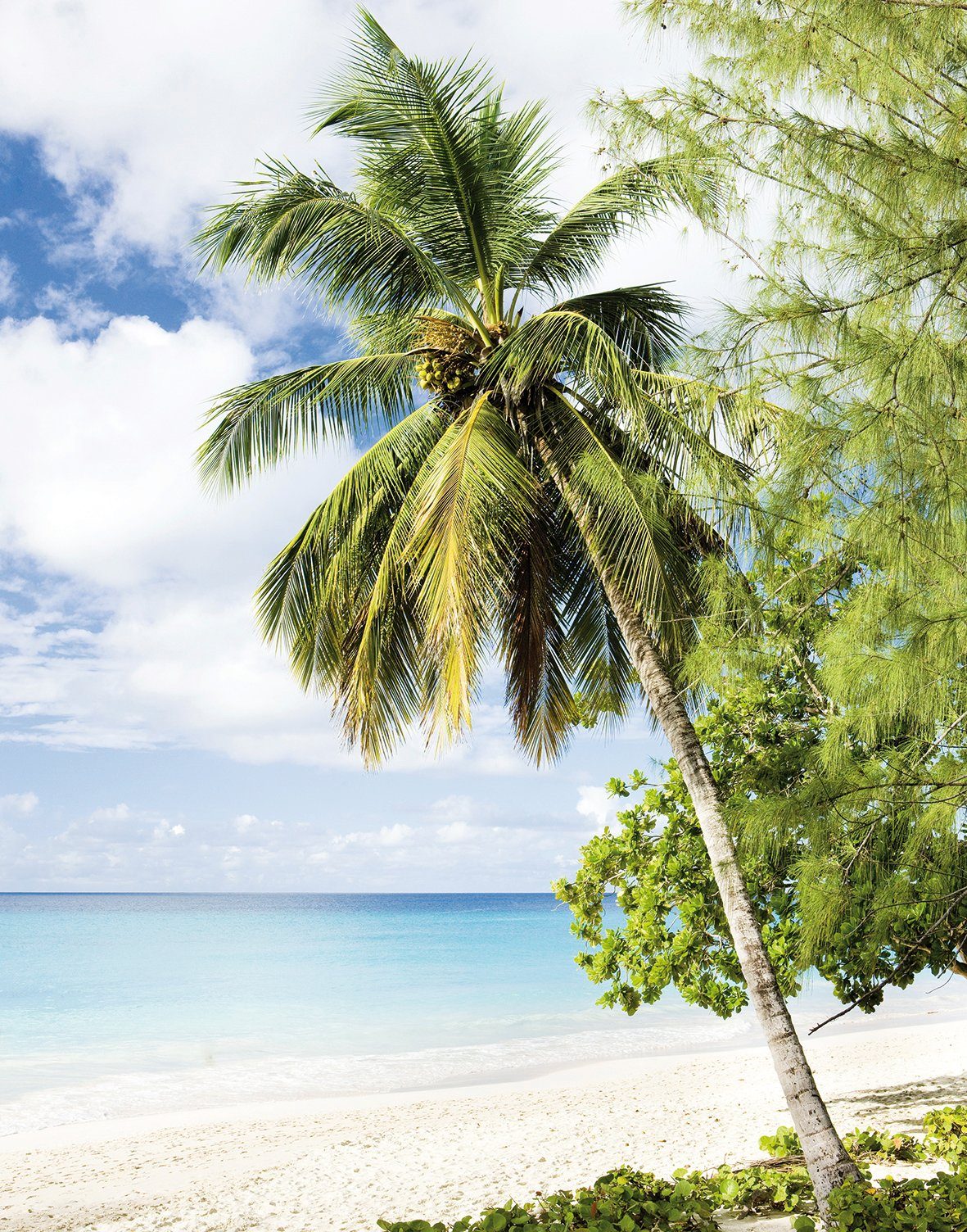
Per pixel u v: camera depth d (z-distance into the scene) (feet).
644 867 28.27
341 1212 25.30
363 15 25.63
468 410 26.21
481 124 27.58
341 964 121.80
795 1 12.46
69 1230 24.75
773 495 13.57
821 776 13.87
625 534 22.08
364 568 28.76
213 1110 43.01
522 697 28.99
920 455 11.51
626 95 14.38
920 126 12.01
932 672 11.48
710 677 16.38
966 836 12.80
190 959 128.26
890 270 11.61
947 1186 16.19
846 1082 42.04
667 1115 36.83
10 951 140.15
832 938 14.29
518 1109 39.75
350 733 27.81
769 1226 16.92
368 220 26.16
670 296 26.89
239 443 28.22
